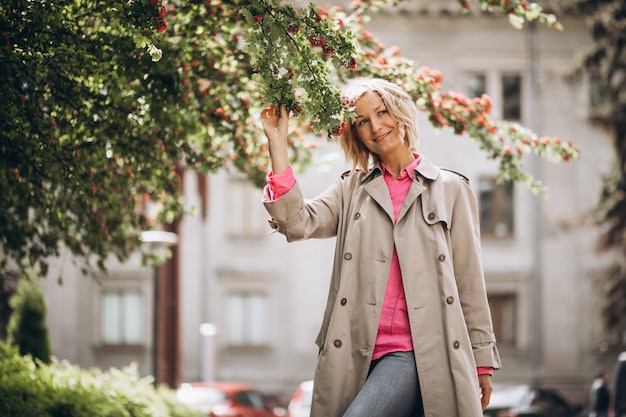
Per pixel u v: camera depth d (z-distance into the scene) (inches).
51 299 1487.5
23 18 258.8
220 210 1535.4
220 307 1530.5
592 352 1519.4
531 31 1547.7
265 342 1533.0
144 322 1503.4
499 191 1546.5
